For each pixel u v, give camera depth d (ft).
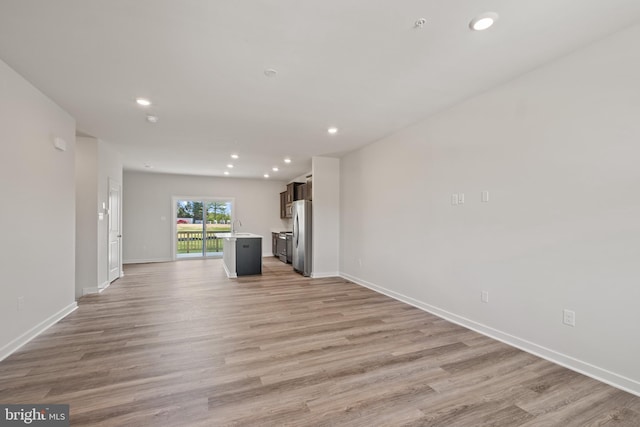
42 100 9.48
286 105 10.57
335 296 14.38
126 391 6.27
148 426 5.20
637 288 6.22
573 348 7.27
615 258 6.53
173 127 12.98
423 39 6.72
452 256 10.75
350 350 8.38
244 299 13.76
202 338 9.16
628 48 6.32
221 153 18.20
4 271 7.76
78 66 7.84
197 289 15.75
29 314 8.86
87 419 5.35
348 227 18.51
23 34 6.42
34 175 9.06
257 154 18.51
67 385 6.47
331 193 19.52
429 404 5.93
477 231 9.76
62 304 10.89
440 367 7.42
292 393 6.27
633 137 6.24
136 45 6.90
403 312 11.85
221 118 11.84
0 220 7.61
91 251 14.53
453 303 10.72
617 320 6.51
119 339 9.04
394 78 8.57
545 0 5.44
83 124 12.47
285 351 8.29
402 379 6.86
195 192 27.94
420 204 12.34
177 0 5.42
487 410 5.74
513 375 7.04
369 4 5.57
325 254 19.34
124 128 13.06
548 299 7.77
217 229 29.32
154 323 10.48
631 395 6.20
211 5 5.57
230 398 6.07
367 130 13.53
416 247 12.57
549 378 6.89
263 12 5.78
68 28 6.23
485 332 9.49
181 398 6.04
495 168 9.16
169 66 7.86
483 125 9.55
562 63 7.47
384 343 8.86
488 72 8.24
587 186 6.98
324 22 6.11
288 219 29.84
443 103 10.43
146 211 26.17
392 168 14.19
